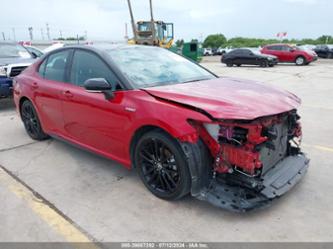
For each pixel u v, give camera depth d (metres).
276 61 19.80
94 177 3.40
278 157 2.94
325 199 2.84
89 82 2.86
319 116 5.95
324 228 2.43
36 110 4.32
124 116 2.88
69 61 3.69
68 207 2.80
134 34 22.19
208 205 2.77
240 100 2.57
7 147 4.43
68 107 3.59
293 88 9.81
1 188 3.18
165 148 2.71
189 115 2.43
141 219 2.59
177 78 3.33
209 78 3.55
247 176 2.44
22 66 6.80
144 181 3.00
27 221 2.60
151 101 2.69
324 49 29.44
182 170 2.56
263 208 2.47
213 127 2.45
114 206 2.80
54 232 2.45
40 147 4.40
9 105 7.68
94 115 3.23
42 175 3.48
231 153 2.43
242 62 20.09
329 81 11.60
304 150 4.07
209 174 2.58
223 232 2.40
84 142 3.62
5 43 8.03
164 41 21.55
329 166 3.55
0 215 2.69
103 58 3.23
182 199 2.88
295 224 2.48
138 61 3.38
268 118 2.51
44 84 4.01
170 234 2.39
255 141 2.36
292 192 2.96
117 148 3.15
